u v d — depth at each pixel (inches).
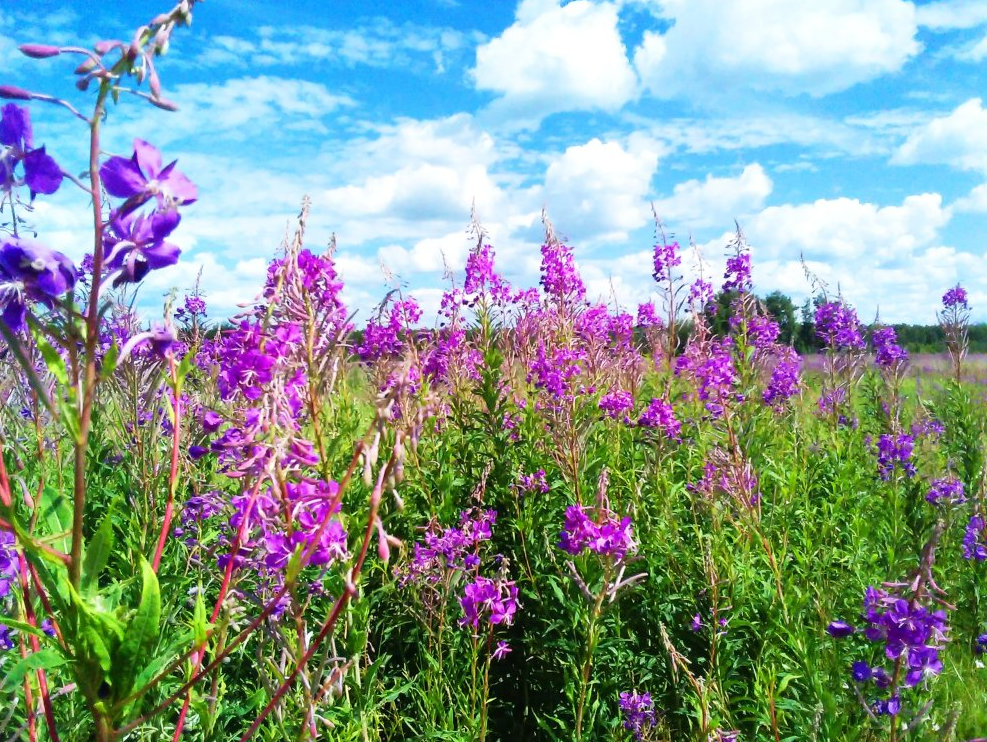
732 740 19.7
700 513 32.8
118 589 12.6
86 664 10.9
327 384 16.2
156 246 10.7
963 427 45.6
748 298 43.2
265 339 14.7
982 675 26.6
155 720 16.2
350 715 17.8
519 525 30.2
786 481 35.1
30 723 13.7
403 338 34.5
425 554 24.4
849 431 45.2
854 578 29.4
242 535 13.8
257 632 17.1
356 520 18.0
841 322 48.3
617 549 20.9
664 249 49.6
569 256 41.1
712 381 29.9
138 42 9.7
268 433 13.7
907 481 36.3
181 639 12.7
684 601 27.1
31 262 9.8
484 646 26.8
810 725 21.3
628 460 37.8
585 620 23.3
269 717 16.7
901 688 21.7
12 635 15.3
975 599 30.8
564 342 40.4
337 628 18.4
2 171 9.9
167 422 23.4
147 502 21.4
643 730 22.5
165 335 12.1
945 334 54.2
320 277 16.0
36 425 18.0
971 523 32.8
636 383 43.7
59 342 10.3
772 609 25.8
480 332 40.8
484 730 22.1
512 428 36.7
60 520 13.0
